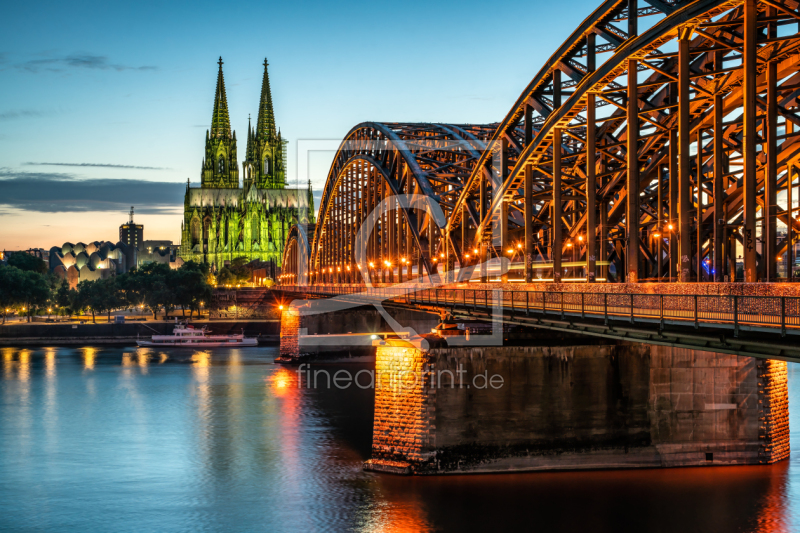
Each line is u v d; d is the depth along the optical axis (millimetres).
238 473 60156
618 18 48688
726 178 57250
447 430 54531
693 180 58125
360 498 51219
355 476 56062
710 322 30125
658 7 43469
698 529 44438
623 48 46438
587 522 45719
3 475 61188
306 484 55906
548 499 49469
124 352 168000
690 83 46031
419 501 49844
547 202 69062
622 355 55500
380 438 57469
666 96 52000
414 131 99062
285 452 66375
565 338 55062
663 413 55594
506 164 67688
